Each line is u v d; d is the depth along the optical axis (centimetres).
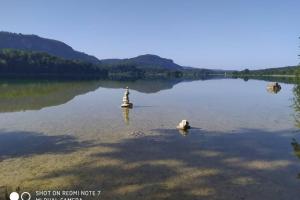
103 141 2467
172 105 4831
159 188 1588
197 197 1494
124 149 2248
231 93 7406
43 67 17712
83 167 1869
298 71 9100
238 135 2730
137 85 10600
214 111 4194
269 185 1633
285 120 3475
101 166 1889
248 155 2139
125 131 2828
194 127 3050
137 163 1948
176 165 1923
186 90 8400
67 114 3753
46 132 2767
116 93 6969
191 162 1983
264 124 3231
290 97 6281
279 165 1939
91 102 5066
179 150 2242
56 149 2244
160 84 11588
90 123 3200
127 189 1570
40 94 6056
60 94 6269
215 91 8100
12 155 2102
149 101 5397
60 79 14325
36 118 3453
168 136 2664
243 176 1755
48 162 1955
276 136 2700
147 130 2884
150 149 2258
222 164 1953
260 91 8125
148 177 1727
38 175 1739
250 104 5056
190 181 1678
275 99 5888
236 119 3538
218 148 2308
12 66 16088
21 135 2656
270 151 2239
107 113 3891
